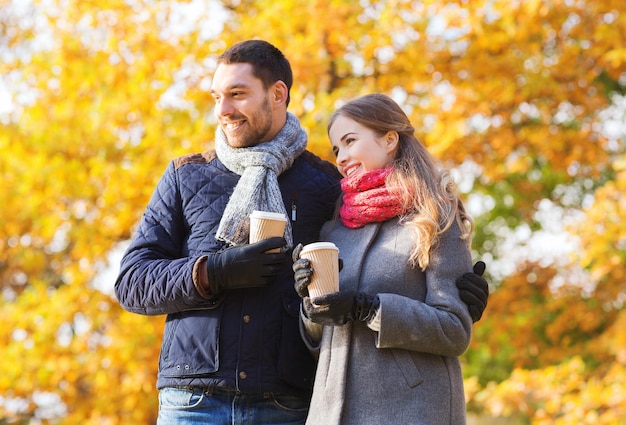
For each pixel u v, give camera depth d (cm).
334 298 315
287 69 387
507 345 1219
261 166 367
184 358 356
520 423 1184
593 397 820
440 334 323
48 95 930
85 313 897
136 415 888
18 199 888
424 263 330
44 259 1027
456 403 336
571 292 1145
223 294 356
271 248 338
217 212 368
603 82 1230
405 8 875
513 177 1254
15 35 1185
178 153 823
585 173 1031
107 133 885
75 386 932
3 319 923
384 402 325
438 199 344
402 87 899
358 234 351
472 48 891
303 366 362
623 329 986
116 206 880
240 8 950
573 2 908
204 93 867
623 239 846
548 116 943
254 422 356
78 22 918
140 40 884
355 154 356
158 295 348
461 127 859
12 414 998
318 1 830
